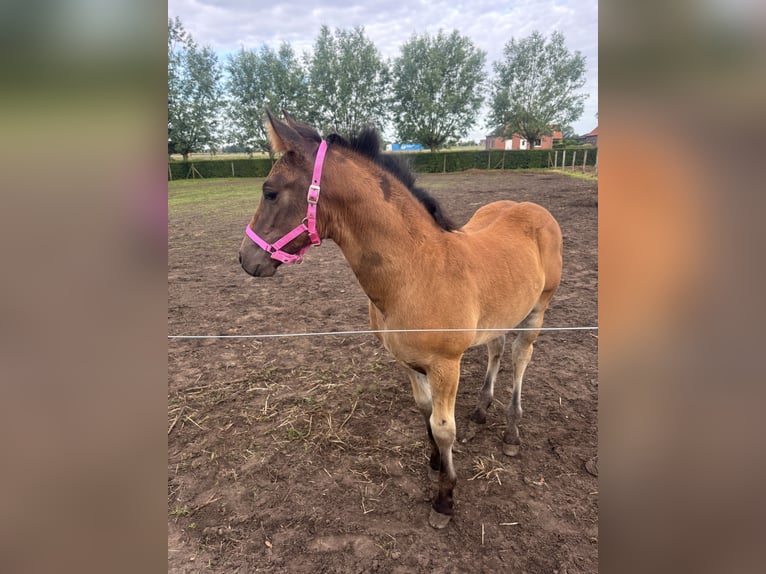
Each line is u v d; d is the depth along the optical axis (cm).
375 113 3959
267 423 342
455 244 242
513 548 233
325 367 427
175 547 236
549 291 332
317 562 227
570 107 3847
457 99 3756
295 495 271
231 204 1711
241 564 226
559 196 1529
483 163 3359
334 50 3816
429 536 241
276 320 541
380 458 302
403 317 221
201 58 3212
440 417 233
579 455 301
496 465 294
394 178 228
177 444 320
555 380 396
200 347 476
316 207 206
